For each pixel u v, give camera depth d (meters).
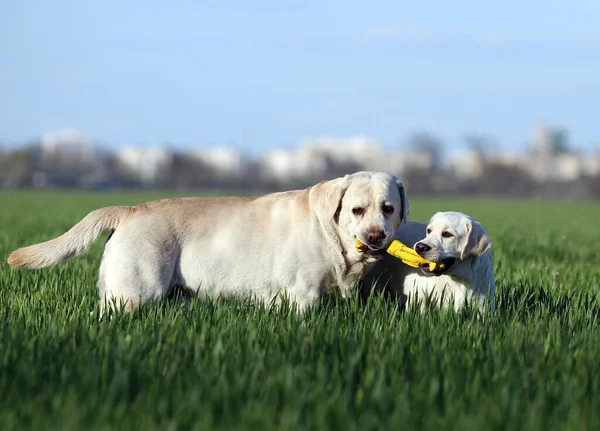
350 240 7.46
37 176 101.00
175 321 6.32
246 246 7.65
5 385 4.68
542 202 69.50
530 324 6.45
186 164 110.06
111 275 7.48
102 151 117.38
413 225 8.59
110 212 7.70
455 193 85.50
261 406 4.30
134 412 4.25
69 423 4.00
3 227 20.28
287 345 5.56
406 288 8.14
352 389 4.66
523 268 11.66
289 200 7.82
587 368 5.03
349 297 7.60
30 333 5.87
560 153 106.81
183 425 4.11
